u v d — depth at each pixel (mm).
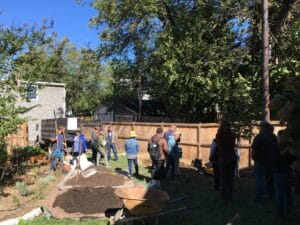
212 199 12945
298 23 25047
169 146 16516
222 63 27453
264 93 15422
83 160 18047
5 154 16516
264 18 15891
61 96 45906
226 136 12359
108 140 24562
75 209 11500
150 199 9977
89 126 34188
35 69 16094
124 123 30703
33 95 16859
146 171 19297
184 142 23594
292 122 6320
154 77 33812
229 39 28438
